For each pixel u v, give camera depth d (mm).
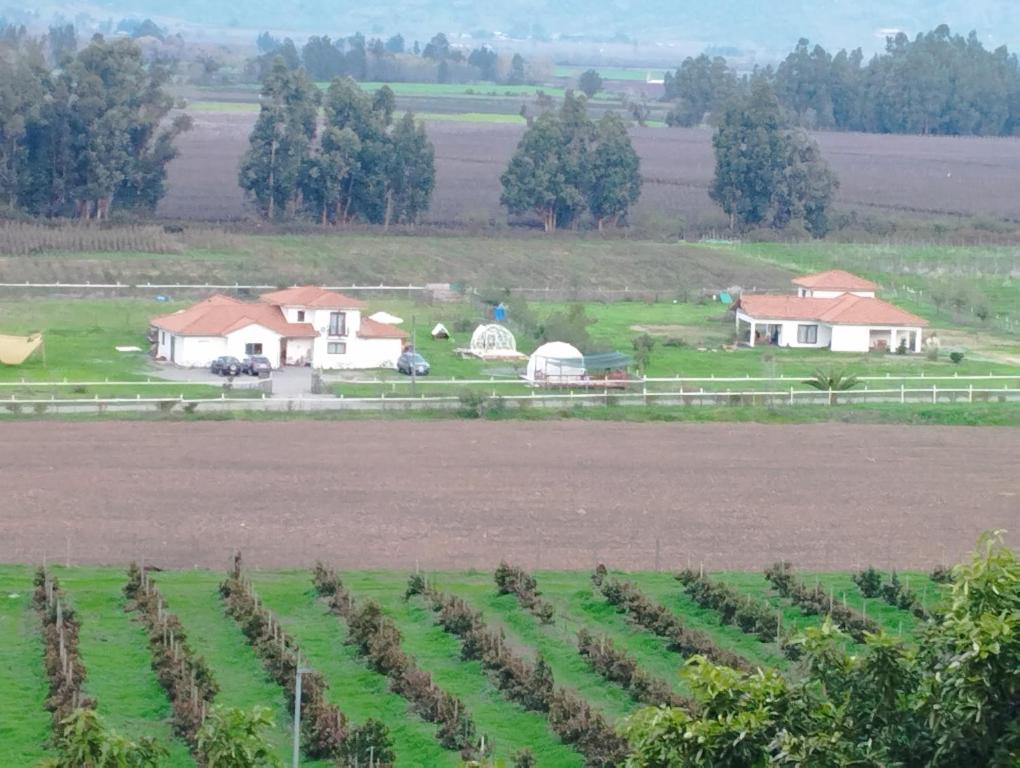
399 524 176250
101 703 123688
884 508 190375
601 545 171750
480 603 151750
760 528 180125
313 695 121125
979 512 190125
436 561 164250
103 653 134875
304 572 158875
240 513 177875
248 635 139375
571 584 157625
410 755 118062
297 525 174375
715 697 78438
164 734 118625
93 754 85000
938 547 175250
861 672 78750
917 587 159750
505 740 120938
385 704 127125
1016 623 75250
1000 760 73750
